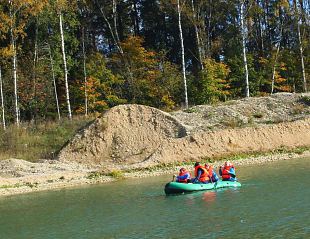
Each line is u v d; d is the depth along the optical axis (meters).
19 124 46.66
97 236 18.50
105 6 63.25
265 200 22.02
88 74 56.97
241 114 46.41
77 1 57.94
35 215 23.22
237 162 37.41
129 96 57.84
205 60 57.47
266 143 41.16
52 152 41.28
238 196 23.72
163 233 18.02
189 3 60.19
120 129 41.88
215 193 25.28
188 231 17.95
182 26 67.25
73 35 58.59
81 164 39.06
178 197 25.02
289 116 46.47
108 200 25.62
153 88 56.25
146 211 22.05
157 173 34.97
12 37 45.41
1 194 30.44
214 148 39.56
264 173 30.58
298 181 26.20
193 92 56.34
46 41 56.53
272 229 17.19
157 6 68.50
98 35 70.50
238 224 18.27
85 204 25.00
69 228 20.12
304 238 15.88
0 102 53.91
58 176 34.56
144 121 42.59
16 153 41.28
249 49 71.69
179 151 38.81
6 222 22.12
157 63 58.69
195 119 44.84
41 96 55.69
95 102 55.28
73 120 48.59
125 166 37.59
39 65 55.97
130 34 68.88
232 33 65.75
